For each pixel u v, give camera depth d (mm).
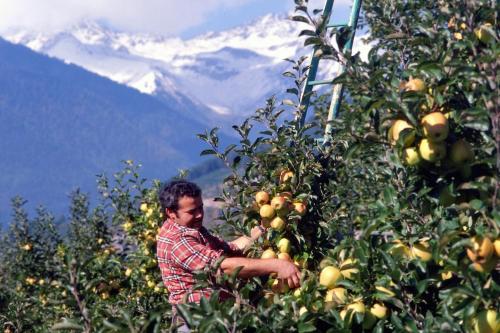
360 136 2912
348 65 2846
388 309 2885
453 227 2693
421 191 2771
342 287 3037
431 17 3006
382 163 3299
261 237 4281
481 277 2562
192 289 3092
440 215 2891
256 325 2906
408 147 2756
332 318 2898
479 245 2494
